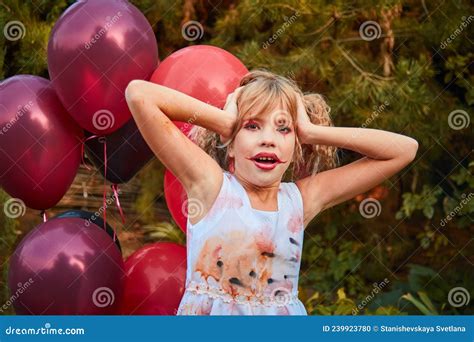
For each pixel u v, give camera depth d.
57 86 3.59
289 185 3.34
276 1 5.73
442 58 5.93
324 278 5.98
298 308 3.29
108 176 3.87
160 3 5.96
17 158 3.62
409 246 6.08
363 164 3.36
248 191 3.24
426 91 5.77
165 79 3.63
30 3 5.54
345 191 3.36
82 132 3.80
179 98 3.16
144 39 3.64
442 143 5.86
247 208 3.19
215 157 3.40
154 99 3.12
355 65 5.75
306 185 3.35
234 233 3.17
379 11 5.73
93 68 3.53
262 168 3.20
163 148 3.15
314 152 3.42
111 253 3.63
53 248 3.54
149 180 5.95
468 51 5.84
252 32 5.91
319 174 3.38
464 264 5.85
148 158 3.85
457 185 6.06
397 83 5.70
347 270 6.00
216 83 3.60
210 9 6.13
